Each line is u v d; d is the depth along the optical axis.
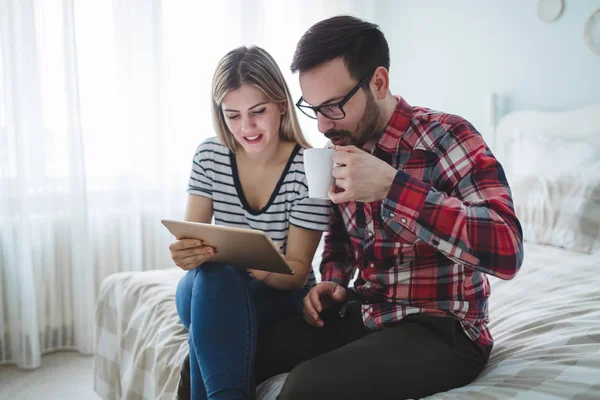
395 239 1.06
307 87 1.05
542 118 2.63
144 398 1.41
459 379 0.94
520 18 2.76
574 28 2.54
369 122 1.06
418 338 0.95
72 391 2.10
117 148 2.59
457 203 0.89
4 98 2.23
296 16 3.20
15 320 2.33
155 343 1.40
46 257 2.45
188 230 1.08
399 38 3.46
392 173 0.91
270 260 1.04
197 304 1.01
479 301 1.04
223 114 1.39
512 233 0.89
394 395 0.84
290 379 0.84
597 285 1.50
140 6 2.59
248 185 1.47
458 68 3.10
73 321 2.54
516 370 0.94
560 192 2.20
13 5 2.21
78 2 2.43
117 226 2.64
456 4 3.07
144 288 1.66
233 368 0.93
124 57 2.55
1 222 2.29
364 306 1.11
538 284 1.63
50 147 2.41
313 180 0.99
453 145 1.02
